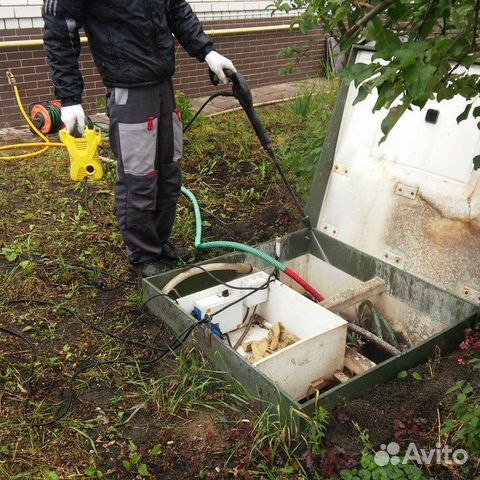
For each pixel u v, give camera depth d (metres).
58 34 2.80
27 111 5.92
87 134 3.68
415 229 3.13
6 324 3.02
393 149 3.22
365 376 2.43
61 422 2.41
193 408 2.50
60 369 2.73
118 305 3.19
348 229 3.43
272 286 3.11
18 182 4.51
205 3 6.86
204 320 2.70
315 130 4.91
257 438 2.27
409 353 2.55
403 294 3.09
